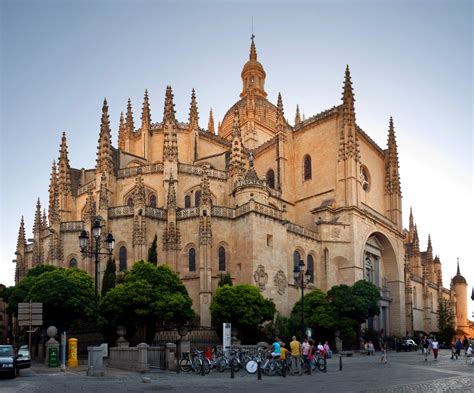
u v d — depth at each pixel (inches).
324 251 3149.6
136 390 1081.4
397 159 3969.0
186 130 3718.0
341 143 3380.9
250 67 5103.3
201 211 2650.1
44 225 3166.8
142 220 2635.3
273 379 1352.1
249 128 4367.6
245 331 2327.8
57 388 1109.7
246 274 2613.2
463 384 1191.6
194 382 1258.6
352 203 3260.3
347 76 3462.1
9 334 3144.7
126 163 3336.6
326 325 2603.3
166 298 2132.1
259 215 2674.7
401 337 3558.1
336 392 1043.3
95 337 2263.8
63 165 3297.2
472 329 6441.9
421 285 4904.0
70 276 2186.3
